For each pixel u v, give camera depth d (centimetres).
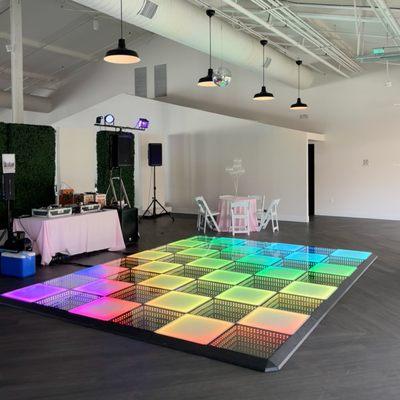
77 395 262
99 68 1385
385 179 997
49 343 338
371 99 998
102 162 967
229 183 1092
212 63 1187
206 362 303
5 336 352
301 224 948
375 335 346
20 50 722
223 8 717
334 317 386
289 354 311
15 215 659
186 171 1162
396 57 730
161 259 615
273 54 852
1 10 917
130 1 520
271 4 582
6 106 1307
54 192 723
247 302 425
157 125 1195
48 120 1509
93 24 1041
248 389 267
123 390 268
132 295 451
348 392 262
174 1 585
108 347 330
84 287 480
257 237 795
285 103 1102
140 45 1295
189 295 449
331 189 1070
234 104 1168
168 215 1103
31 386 273
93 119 1280
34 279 514
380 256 628
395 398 255
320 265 571
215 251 669
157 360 307
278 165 1015
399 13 614
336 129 1046
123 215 710
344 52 876
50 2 952
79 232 622
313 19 708
